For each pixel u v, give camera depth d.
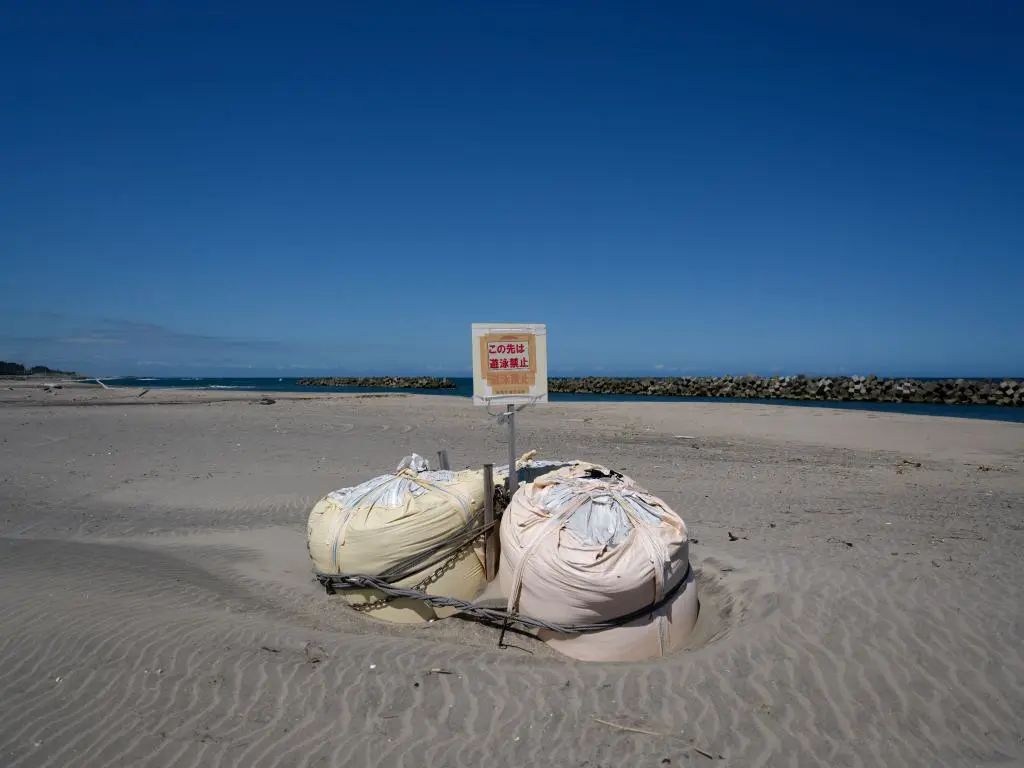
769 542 7.64
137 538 8.51
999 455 16.59
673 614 5.07
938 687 4.28
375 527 5.61
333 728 3.83
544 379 6.20
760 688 4.31
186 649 4.66
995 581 6.01
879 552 7.11
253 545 8.20
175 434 17.73
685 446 17.39
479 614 5.22
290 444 16.61
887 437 19.44
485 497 5.74
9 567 6.45
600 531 5.11
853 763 3.58
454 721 3.93
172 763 3.46
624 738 3.79
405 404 29.56
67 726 3.73
